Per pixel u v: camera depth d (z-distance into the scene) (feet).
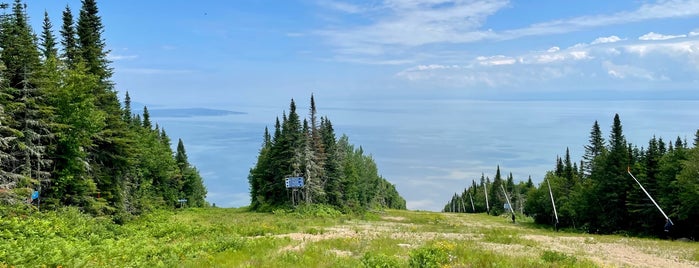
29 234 65.00
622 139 219.41
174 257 54.90
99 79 125.59
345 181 258.98
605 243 101.71
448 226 165.48
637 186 184.96
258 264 52.49
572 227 234.38
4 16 92.22
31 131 93.20
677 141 202.69
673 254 82.79
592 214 211.20
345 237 92.27
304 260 56.03
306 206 221.66
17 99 92.79
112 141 128.06
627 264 67.62
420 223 195.52
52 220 80.33
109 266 47.98
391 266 50.39
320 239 85.51
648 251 86.63
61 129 104.06
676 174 168.04
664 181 175.32
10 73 93.09
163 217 149.69
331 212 225.35
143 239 80.69
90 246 61.41
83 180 111.65
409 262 53.06
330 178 249.55
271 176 249.14
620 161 199.31
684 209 159.22
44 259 46.80
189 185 339.98
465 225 187.73
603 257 75.00
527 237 114.21
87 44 127.65
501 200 456.86
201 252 61.05
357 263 52.49
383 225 153.99
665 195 173.68
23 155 94.63
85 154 111.86
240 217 179.01
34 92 96.37
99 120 111.24
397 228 135.74
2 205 77.66
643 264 69.05
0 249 49.65
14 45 94.27
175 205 311.47
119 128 133.69
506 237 105.19
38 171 95.35
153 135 259.19
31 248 51.01
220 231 101.09
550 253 64.85
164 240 82.43
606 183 200.03
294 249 67.77
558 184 258.78
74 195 108.88
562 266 55.98
